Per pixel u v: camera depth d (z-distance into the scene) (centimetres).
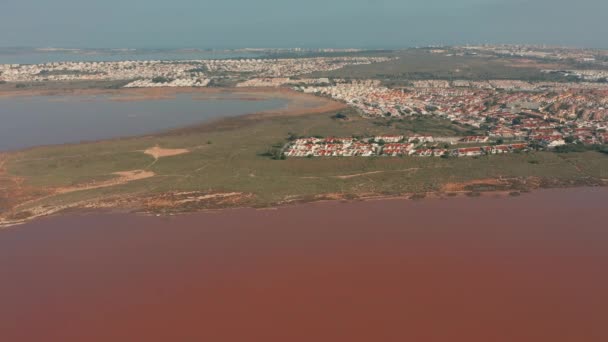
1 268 10200
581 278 9588
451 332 7931
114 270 10075
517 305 8681
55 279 9744
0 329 8219
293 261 10375
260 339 7831
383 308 8625
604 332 7912
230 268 10100
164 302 8919
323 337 7844
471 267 10038
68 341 7912
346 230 11962
